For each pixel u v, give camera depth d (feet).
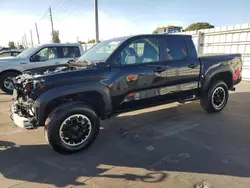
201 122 14.24
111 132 12.95
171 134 12.43
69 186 7.98
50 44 25.76
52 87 9.72
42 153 10.49
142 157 9.95
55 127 9.70
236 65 16.63
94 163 9.53
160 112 16.65
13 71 24.36
